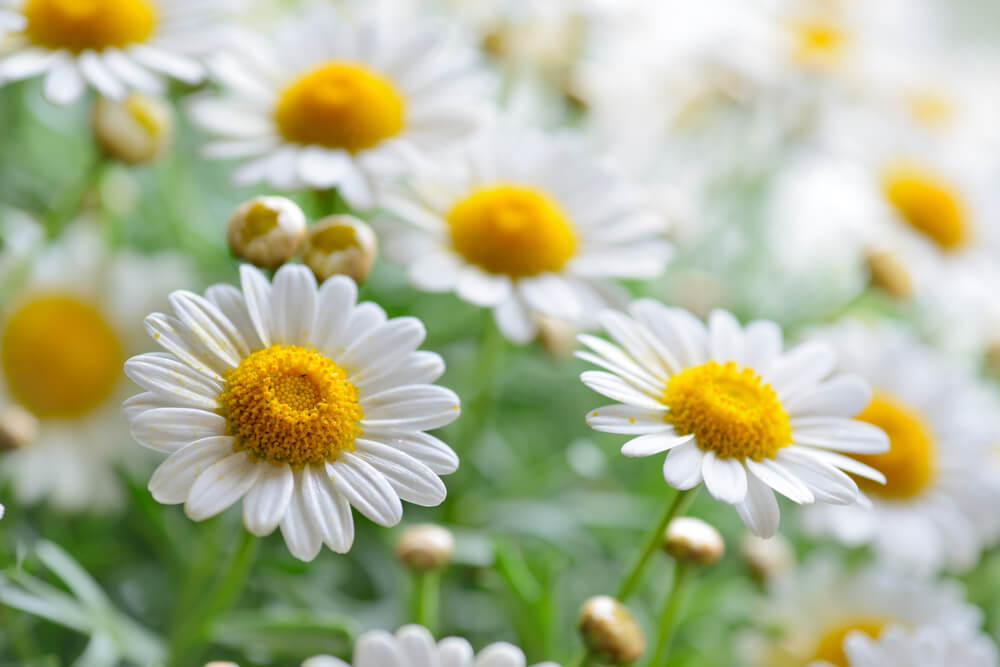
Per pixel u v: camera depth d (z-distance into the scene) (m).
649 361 0.29
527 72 0.40
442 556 0.30
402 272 0.37
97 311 0.34
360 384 0.28
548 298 0.32
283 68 0.33
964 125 0.47
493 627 0.34
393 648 0.27
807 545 0.38
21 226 0.35
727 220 0.44
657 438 0.28
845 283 0.44
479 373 0.35
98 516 0.34
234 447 0.27
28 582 0.30
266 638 0.31
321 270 0.29
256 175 0.32
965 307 0.40
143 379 0.27
